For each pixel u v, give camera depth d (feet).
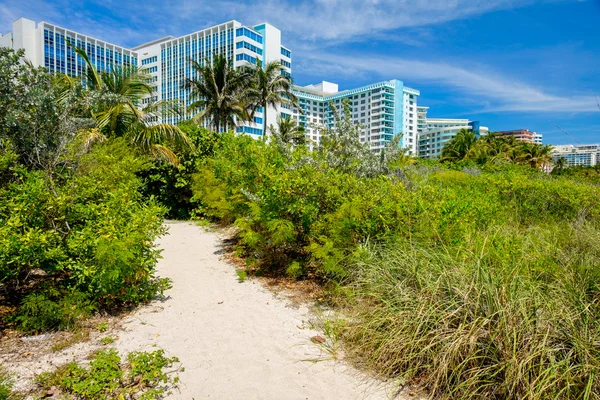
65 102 21.12
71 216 14.28
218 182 30.12
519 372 8.60
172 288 17.29
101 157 20.02
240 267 20.63
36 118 18.26
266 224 18.13
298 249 19.71
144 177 39.65
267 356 11.35
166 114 49.11
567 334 9.41
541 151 163.94
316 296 16.21
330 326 13.07
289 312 14.64
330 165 22.68
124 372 10.07
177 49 260.01
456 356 9.71
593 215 26.11
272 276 18.90
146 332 12.75
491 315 9.82
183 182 38.86
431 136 398.83
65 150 18.94
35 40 211.20
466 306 10.62
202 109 110.32
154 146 39.04
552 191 28.68
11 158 14.88
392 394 9.59
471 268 11.94
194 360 11.02
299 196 17.80
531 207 27.55
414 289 12.44
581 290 11.37
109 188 17.58
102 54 241.35
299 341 12.32
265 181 19.70
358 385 9.97
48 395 9.07
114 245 12.95
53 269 13.15
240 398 9.34
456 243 15.02
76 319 13.03
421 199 17.01
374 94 351.46
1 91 18.26
